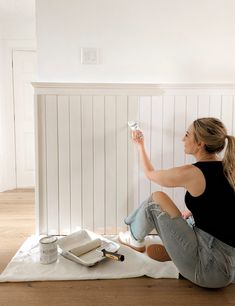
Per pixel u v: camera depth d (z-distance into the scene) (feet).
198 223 5.24
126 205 7.57
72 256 6.05
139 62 7.35
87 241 6.72
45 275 5.61
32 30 12.32
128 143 7.36
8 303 4.88
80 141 7.29
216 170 5.09
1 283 5.44
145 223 6.04
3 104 12.44
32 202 10.75
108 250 6.33
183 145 7.42
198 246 5.12
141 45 7.30
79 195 7.47
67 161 7.34
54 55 7.21
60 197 7.45
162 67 7.38
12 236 7.61
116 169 7.43
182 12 7.24
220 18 7.28
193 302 4.93
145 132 7.35
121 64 7.33
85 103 7.18
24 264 6.04
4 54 12.33
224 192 4.97
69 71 7.27
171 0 7.20
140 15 7.22
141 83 7.25
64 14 7.11
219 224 4.98
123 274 5.67
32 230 8.00
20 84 12.65
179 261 5.18
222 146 5.25
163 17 7.24
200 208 5.11
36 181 7.34
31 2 10.18
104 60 7.30
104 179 7.45
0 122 12.30
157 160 7.45
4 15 11.58
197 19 7.27
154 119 7.32
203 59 7.38
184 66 7.39
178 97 7.29
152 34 7.28
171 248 5.24
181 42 7.32
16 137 12.89
